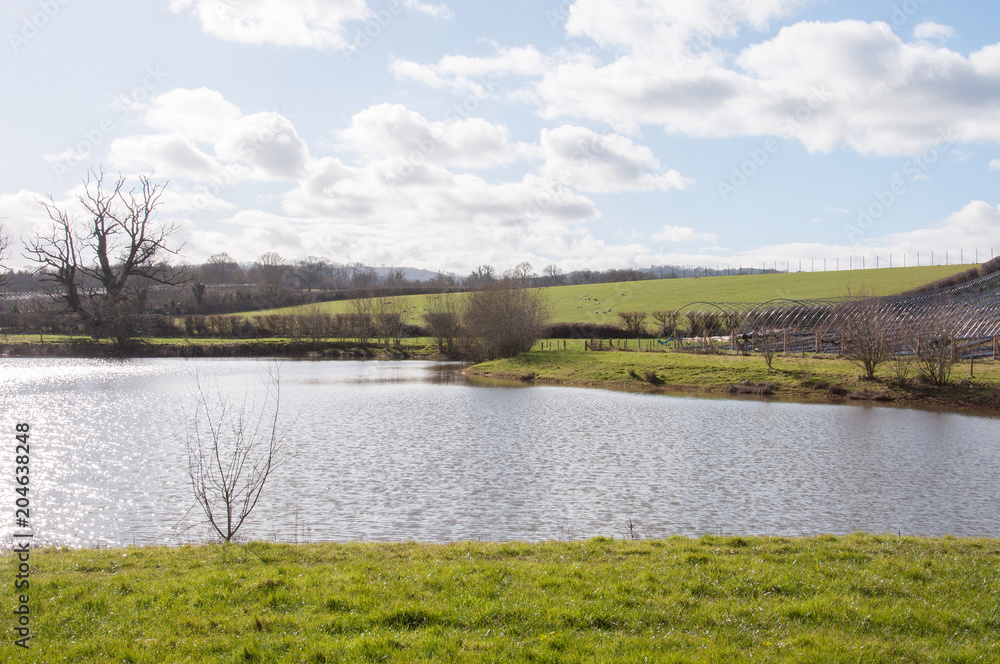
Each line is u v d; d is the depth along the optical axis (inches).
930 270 4224.9
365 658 272.1
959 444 1016.9
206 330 3476.9
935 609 333.1
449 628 305.4
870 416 1302.9
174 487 757.9
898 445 1008.2
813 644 292.5
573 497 708.7
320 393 1760.6
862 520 627.2
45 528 611.2
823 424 1211.2
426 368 2659.9
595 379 2004.2
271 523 618.8
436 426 1201.4
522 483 770.2
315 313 3671.3
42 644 285.6
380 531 592.1
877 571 394.3
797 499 701.9
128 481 785.6
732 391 1718.8
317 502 689.0
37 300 2839.6
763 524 613.6
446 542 558.3
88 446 1005.2
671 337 2957.7
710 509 663.1
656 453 949.2
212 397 1636.3
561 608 325.1
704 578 377.1
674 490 738.8
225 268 5078.7
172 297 3895.2
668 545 463.2
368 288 5182.1
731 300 3762.3
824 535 501.4
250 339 3489.2
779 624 316.2
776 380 1738.4
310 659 272.8
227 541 477.7
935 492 732.0
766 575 380.8
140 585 359.9
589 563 414.0
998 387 1478.8
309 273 5728.3
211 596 340.8
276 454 941.8
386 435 1104.8
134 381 2010.3
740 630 309.1
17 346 2807.6
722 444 1017.5
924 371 1590.8
